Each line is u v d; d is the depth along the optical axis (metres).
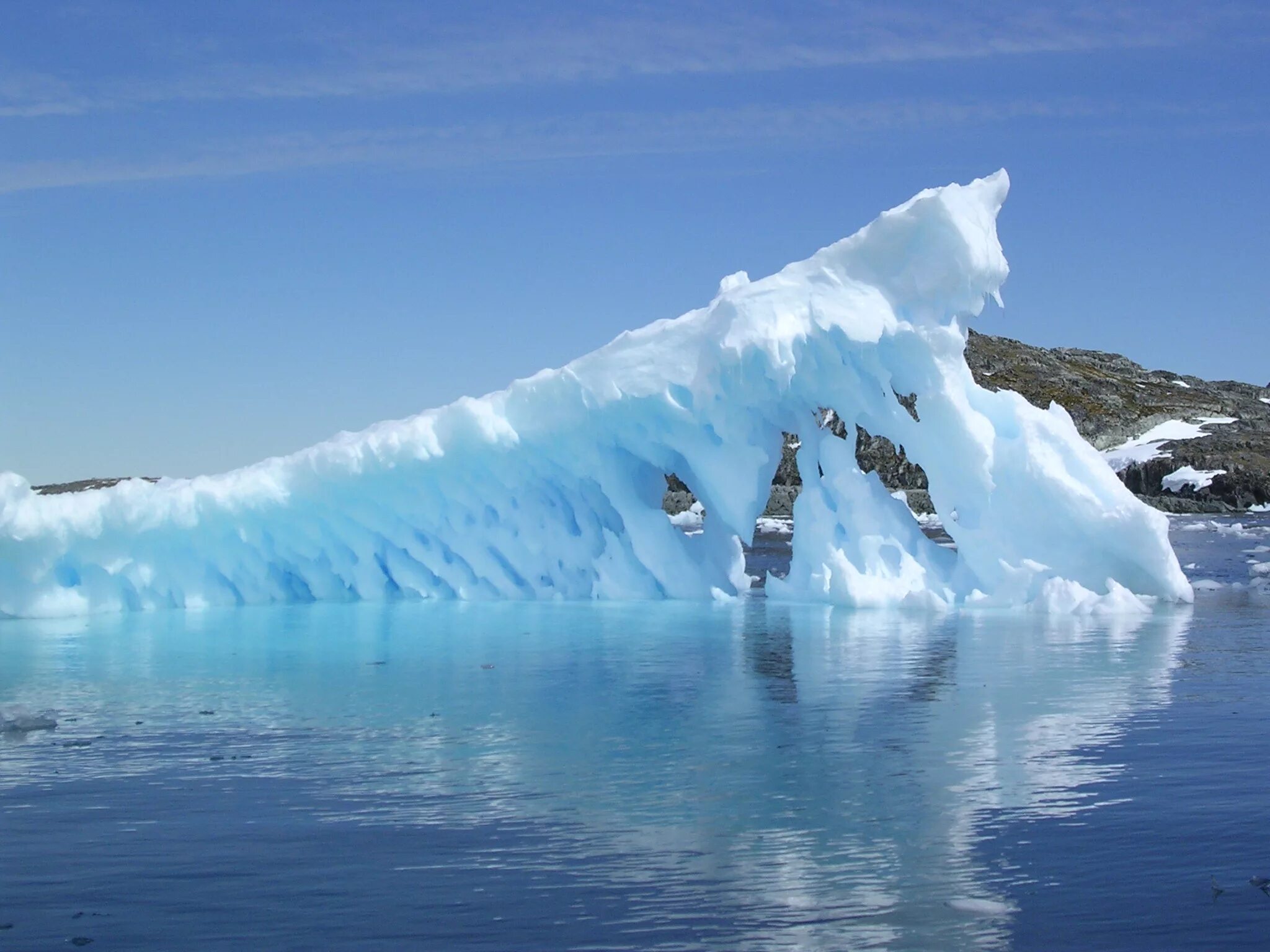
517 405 17.52
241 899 5.78
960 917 5.46
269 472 17.27
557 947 5.21
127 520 16.62
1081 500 16.39
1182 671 11.61
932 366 16.52
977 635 14.06
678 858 6.28
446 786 7.68
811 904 5.64
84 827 6.86
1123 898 5.66
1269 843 6.37
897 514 17.44
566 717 9.75
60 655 13.09
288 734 9.20
